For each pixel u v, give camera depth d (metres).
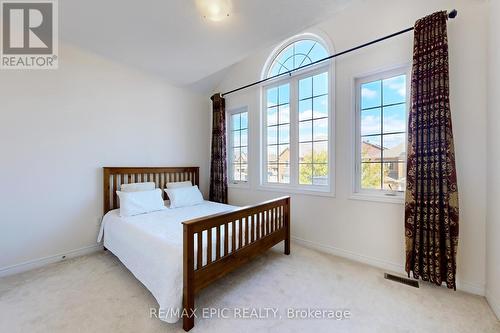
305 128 3.05
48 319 1.59
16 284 2.04
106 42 2.52
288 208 2.71
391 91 2.38
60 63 2.53
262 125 3.52
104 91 2.88
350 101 2.54
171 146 3.67
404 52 2.20
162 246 1.77
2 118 2.19
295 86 3.13
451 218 1.84
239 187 3.84
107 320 1.59
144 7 1.95
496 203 1.65
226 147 3.98
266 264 2.43
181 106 3.81
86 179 2.74
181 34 2.33
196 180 4.00
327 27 2.72
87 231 2.75
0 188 2.19
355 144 2.58
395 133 2.36
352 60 2.53
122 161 3.07
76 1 1.91
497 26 1.64
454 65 1.93
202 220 1.64
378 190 2.45
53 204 2.50
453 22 1.93
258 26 2.16
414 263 2.02
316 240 2.86
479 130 1.84
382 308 1.71
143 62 2.98
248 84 3.66
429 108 1.92
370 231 2.43
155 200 2.94
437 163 1.88
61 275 2.21
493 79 1.70
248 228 2.18
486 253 1.81
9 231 2.23
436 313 1.65
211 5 1.86
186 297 1.53
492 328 1.51
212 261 1.76
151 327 1.53
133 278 2.16
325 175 2.87
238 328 1.53
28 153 2.34
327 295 1.88
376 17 2.36
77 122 2.66
